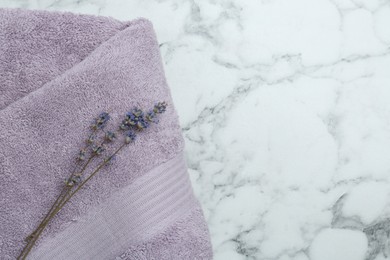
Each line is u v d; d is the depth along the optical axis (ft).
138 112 1.65
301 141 2.31
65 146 1.68
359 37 2.34
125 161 1.67
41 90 1.69
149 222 1.68
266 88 2.31
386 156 2.33
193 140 2.30
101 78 1.70
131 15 2.30
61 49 1.81
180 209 1.72
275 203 2.31
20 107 1.67
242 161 2.30
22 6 2.30
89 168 1.67
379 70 2.34
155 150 1.70
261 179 2.31
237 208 2.31
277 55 2.32
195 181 2.30
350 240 2.33
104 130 1.69
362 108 2.33
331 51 2.33
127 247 1.69
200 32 2.31
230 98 2.30
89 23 1.81
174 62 2.30
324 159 2.32
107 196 1.67
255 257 2.31
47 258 1.66
